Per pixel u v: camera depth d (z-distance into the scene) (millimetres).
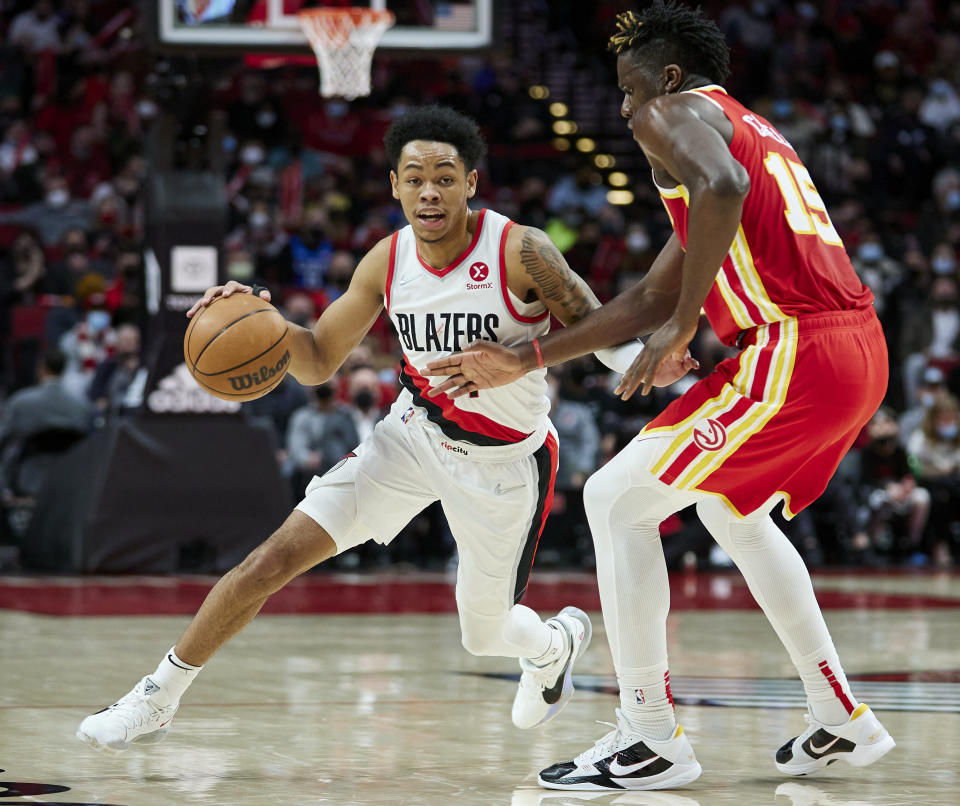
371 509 7809
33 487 24766
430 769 7469
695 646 13656
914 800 6836
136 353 24797
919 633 15023
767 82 41469
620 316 7383
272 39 21609
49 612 16531
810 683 7520
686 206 7277
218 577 21766
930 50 45250
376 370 28422
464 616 8148
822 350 7188
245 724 8805
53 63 37438
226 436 22312
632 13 7727
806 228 7262
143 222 23172
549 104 41844
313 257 32062
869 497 27422
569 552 26109
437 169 7402
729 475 7312
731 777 7477
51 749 7855
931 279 35125
